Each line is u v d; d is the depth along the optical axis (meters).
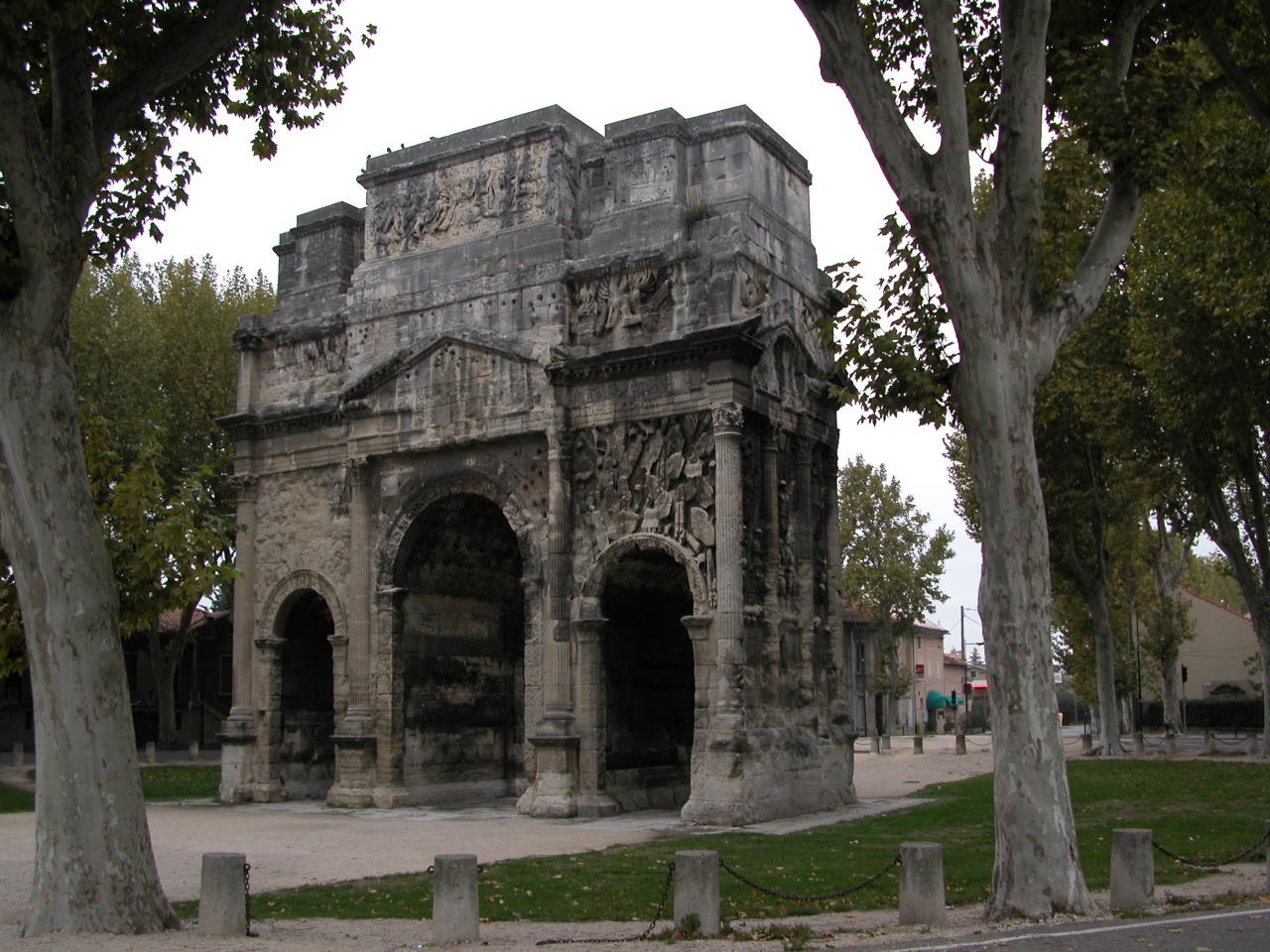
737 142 38.88
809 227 42.94
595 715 36.97
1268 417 42.56
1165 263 41.91
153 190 25.03
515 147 41.50
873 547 99.44
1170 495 55.94
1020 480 19.34
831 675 40.34
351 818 37.00
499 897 21.31
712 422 35.69
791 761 36.16
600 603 37.53
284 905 20.83
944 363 21.72
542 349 39.12
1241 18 27.80
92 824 17.98
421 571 42.59
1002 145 20.28
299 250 46.84
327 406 43.62
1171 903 19.28
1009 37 20.39
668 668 42.38
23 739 78.06
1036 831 18.39
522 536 38.81
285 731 44.47
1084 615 74.25
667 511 36.38
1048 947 15.12
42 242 18.75
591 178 41.34
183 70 21.97
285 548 44.47
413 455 41.66
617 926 18.69
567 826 33.81
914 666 135.25
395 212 43.78
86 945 16.52
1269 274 34.91
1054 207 20.97
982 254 19.80
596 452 38.03
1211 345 41.44
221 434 66.31
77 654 18.23
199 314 67.12
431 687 42.50
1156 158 21.56
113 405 61.50
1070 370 22.20
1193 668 107.75
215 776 56.09
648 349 36.75
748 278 37.44
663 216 38.47
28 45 21.44
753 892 21.56
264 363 46.50
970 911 19.45
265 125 26.14
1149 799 37.03
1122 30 23.03
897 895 21.39
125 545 23.03
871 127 20.45
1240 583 51.06
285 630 44.91
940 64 19.81
